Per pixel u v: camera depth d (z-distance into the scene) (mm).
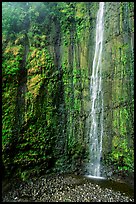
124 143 14078
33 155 14406
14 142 13953
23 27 16625
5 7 16484
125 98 14438
